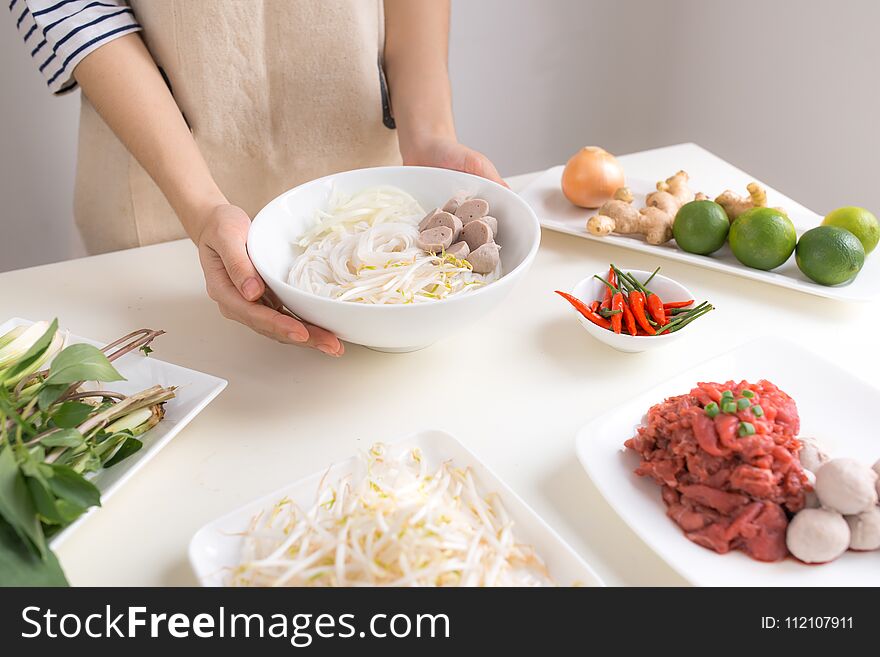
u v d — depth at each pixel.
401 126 1.29
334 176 1.06
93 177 1.38
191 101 1.27
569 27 2.36
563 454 0.84
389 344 0.89
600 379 0.94
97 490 0.69
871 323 1.04
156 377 0.90
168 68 1.24
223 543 0.70
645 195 1.30
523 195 1.33
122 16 1.15
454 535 0.67
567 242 1.23
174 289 1.11
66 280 1.12
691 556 0.69
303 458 0.83
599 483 0.76
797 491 0.71
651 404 0.86
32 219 1.97
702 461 0.73
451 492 0.74
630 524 0.72
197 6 1.20
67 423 0.76
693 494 0.72
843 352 0.98
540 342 1.00
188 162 1.08
